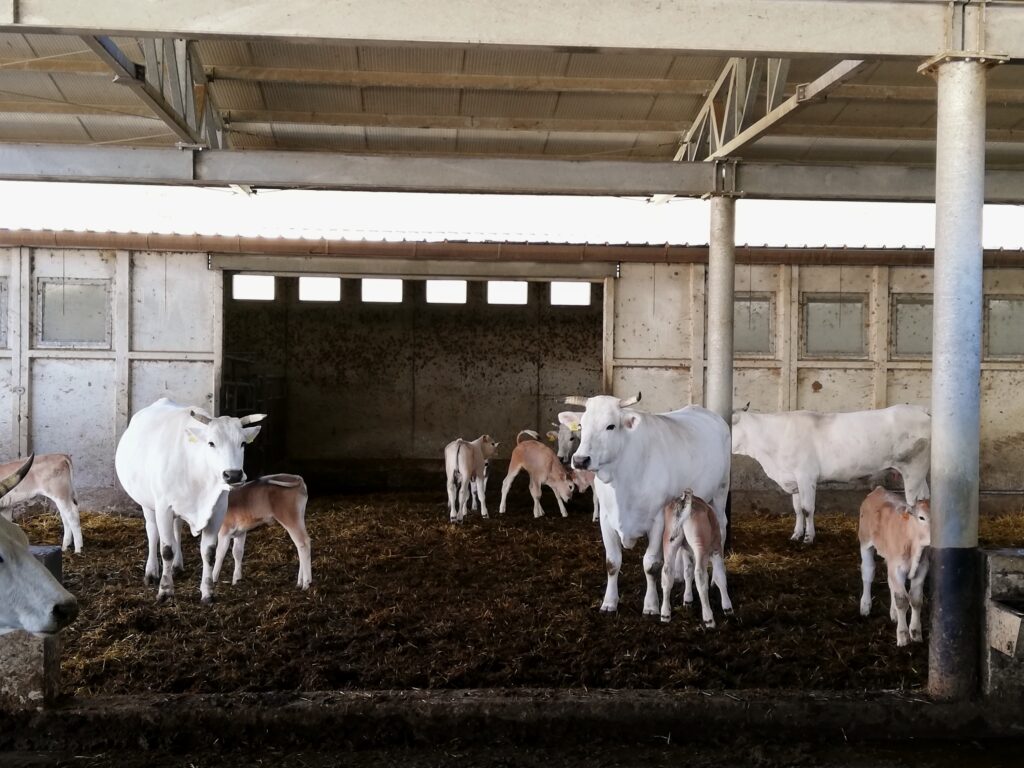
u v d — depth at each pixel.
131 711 4.80
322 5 5.05
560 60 9.77
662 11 5.20
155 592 7.66
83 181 9.12
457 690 5.14
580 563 9.14
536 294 18.16
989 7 5.14
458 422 18.09
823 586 8.15
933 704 5.00
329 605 7.23
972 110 5.10
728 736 4.93
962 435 5.09
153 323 12.95
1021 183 9.67
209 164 9.10
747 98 9.21
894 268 13.41
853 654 5.98
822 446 11.07
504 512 12.88
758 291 13.43
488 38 5.12
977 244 5.09
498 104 10.59
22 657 4.77
